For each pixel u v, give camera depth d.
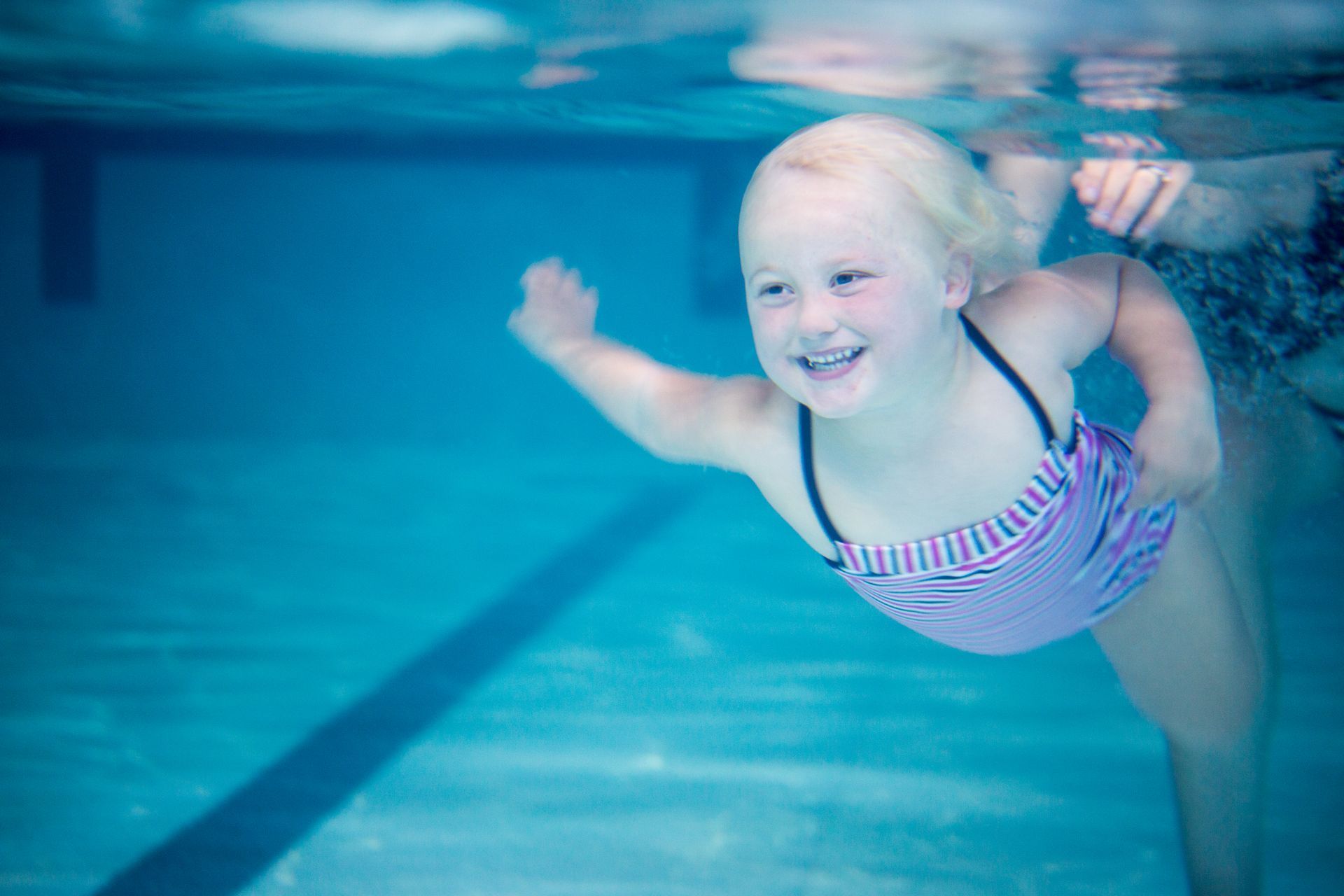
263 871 3.96
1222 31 3.19
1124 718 5.39
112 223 15.03
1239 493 3.61
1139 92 3.97
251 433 15.39
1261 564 3.59
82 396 15.23
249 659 6.45
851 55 3.69
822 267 2.08
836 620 7.23
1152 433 2.45
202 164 14.96
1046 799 4.50
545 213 15.16
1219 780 3.30
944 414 2.39
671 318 15.14
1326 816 4.21
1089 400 4.13
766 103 4.84
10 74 4.42
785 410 2.57
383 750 5.11
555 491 11.88
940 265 2.21
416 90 4.73
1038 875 3.89
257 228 15.19
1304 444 3.75
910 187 2.16
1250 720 3.23
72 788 4.66
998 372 2.45
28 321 15.05
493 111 5.89
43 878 3.91
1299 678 5.77
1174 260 3.97
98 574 8.39
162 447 14.46
